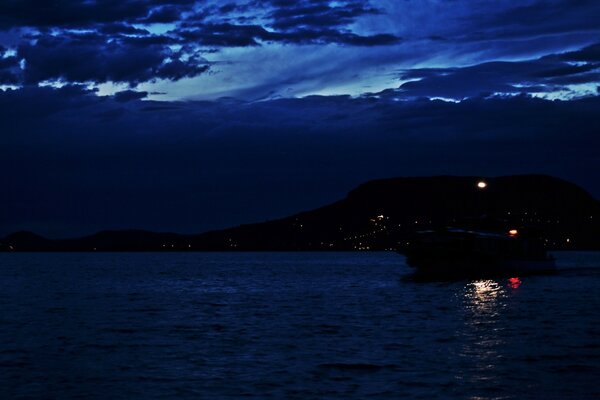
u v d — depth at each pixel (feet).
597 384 101.81
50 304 252.42
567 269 488.44
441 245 312.09
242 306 239.50
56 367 117.70
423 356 125.29
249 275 501.56
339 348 136.15
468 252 311.47
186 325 179.52
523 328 165.99
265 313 212.23
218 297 286.46
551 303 233.96
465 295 269.44
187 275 509.35
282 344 142.61
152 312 218.79
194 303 255.29
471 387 100.17
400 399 94.02
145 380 106.73
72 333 163.43
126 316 205.36
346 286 352.08
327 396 95.96
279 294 300.61
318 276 475.72
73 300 272.72
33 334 161.68
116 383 104.94
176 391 99.60
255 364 119.24
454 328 166.81
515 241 349.20
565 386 100.58
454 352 129.39
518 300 245.86
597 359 121.08
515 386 100.58
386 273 521.24
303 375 109.19
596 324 173.78
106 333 163.32
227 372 112.47
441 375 108.17
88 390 100.68
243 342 146.41
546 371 110.73
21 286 372.99
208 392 98.94
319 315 203.10
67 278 467.11
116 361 123.34
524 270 358.23
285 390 99.40
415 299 255.50
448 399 93.91
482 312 205.16
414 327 169.48
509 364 116.57
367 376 108.06
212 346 140.97
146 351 134.72
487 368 113.29
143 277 479.00
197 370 114.42
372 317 194.39
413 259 319.27
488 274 327.67
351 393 97.50
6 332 165.58
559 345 137.69
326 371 112.16
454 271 318.86
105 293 316.19
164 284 390.01
